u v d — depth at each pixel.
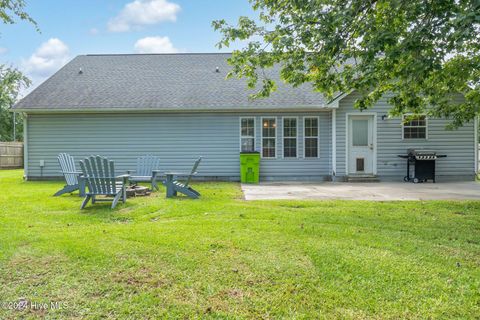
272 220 4.88
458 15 3.73
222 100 11.65
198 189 9.02
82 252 3.30
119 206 6.08
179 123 11.71
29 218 5.05
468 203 6.44
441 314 2.23
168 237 3.85
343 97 11.32
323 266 3.02
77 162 11.60
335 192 8.49
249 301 2.40
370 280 2.73
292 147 11.76
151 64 14.34
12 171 16.38
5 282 2.66
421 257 3.26
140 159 9.73
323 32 5.03
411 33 4.55
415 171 10.98
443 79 5.62
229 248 3.48
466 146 11.41
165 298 2.44
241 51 5.92
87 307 2.31
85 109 11.15
